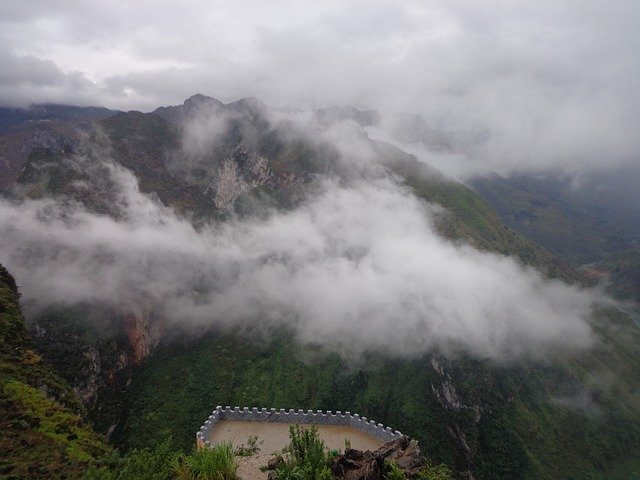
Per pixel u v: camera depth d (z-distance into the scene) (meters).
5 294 54.94
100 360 141.62
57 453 28.59
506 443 142.25
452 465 138.50
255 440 34.75
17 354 44.91
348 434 38.75
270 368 167.50
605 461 142.75
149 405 142.12
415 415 150.25
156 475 23.67
